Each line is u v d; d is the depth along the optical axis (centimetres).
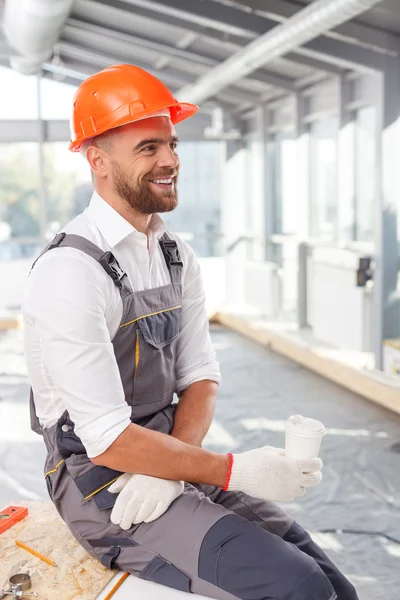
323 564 166
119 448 141
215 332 823
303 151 717
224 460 149
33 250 907
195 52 671
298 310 739
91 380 141
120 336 154
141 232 162
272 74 704
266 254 824
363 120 615
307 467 151
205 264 937
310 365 623
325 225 706
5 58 860
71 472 153
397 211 534
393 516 327
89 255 148
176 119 185
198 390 175
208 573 140
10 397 546
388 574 276
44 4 432
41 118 880
